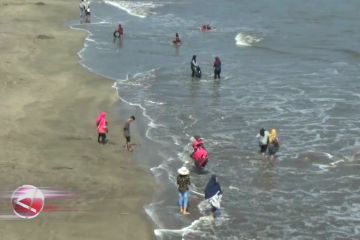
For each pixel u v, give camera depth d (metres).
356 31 176.38
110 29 180.75
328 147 79.00
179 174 59.50
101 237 53.31
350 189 66.25
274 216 59.84
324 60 135.75
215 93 106.94
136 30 180.00
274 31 178.38
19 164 68.44
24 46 142.12
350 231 56.72
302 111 95.31
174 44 157.00
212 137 83.44
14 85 104.44
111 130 85.12
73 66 125.12
